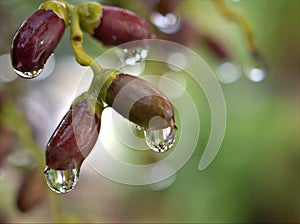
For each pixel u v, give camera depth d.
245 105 0.43
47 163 0.16
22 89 0.26
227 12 0.23
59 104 0.27
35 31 0.17
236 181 0.46
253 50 0.24
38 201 0.24
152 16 0.23
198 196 0.45
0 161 0.24
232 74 0.29
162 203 0.46
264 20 0.36
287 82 0.44
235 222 0.47
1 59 0.25
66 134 0.16
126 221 0.45
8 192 0.27
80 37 0.17
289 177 0.48
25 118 0.24
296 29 0.37
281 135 0.46
